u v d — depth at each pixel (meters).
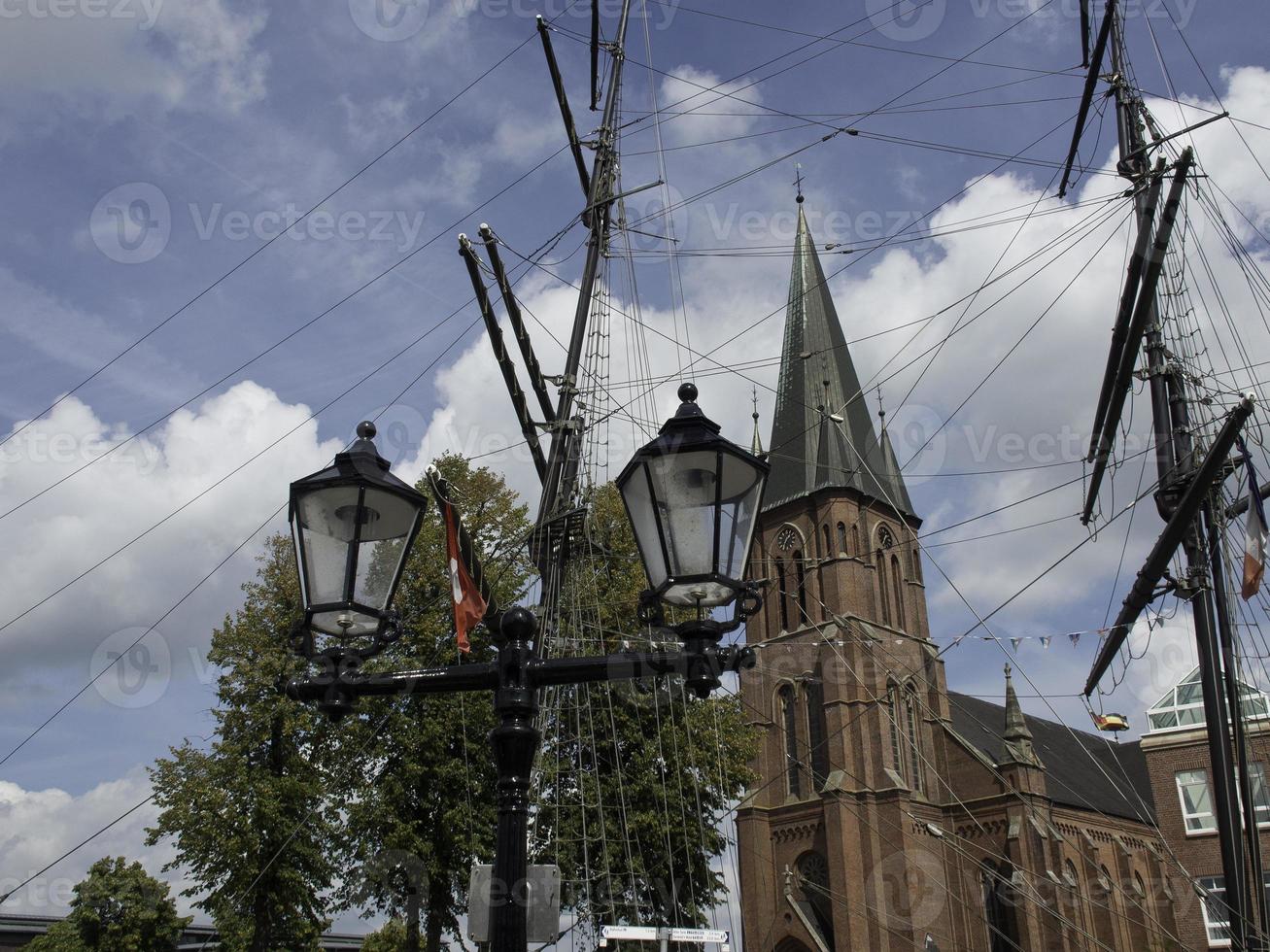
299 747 28.14
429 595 29.56
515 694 7.52
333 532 7.59
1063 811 63.12
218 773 26.67
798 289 72.62
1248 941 18.50
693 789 32.03
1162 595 21.14
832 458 65.88
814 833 59.31
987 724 73.38
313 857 26.42
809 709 62.34
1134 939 61.91
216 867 26.25
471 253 20.28
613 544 33.28
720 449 7.33
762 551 67.25
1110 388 20.69
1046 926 55.22
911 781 60.62
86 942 32.50
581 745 31.16
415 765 27.09
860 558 64.50
